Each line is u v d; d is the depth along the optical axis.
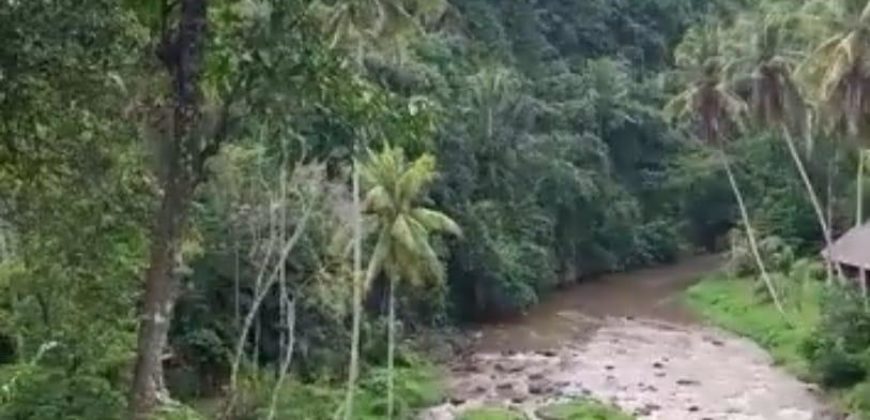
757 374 43.88
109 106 11.50
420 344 48.00
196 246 32.78
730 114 57.53
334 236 40.81
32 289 19.39
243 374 37.72
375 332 44.25
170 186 11.81
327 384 40.06
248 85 11.75
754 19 59.84
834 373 40.50
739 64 56.06
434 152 50.03
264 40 11.49
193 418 22.09
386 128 12.44
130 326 21.34
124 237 14.62
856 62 42.91
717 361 46.34
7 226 14.95
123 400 20.41
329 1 16.11
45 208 13.00
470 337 52.00
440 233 50.25
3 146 11.18
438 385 42.56
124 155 12.99
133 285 18.05
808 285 56.50
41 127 11.16
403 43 46.19
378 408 38.03
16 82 10.12
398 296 48.59
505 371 45.31
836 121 45.78
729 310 55.31
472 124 58.53
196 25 11.36
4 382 20.66
